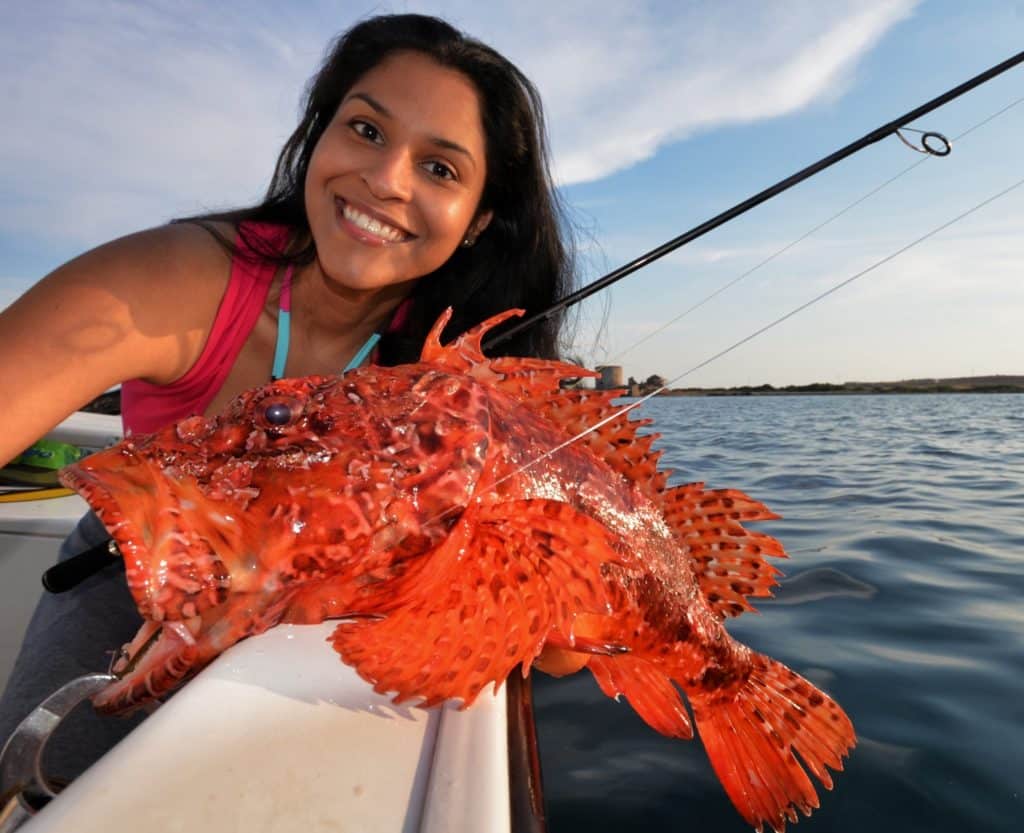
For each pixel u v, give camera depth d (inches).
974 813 21.0
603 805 21.7
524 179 24.9
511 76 22.3
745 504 20.8
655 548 19.1
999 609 36.7
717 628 20.8
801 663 30.6
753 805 19.9
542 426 17.0
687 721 18.5
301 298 22.1
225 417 13.4
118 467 12.6
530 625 12.6
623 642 18.4
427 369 15.5
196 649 12.4
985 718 25.8
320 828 8.1
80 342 15.5
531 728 11.8
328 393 14.1
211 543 12.5
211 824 8.0
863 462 91.4
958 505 63.1
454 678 11.3
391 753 9.6
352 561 13.3
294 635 12.7
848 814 21.2
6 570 26.3
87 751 16.5
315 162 20.6
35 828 7.5
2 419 14.0
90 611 19.2
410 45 21.0
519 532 14.1
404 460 13.8
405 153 20.4
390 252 21.0
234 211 22.9
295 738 9.7
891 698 27.4
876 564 44.4
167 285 18.2
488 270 27.0
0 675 26.1
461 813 8.3
